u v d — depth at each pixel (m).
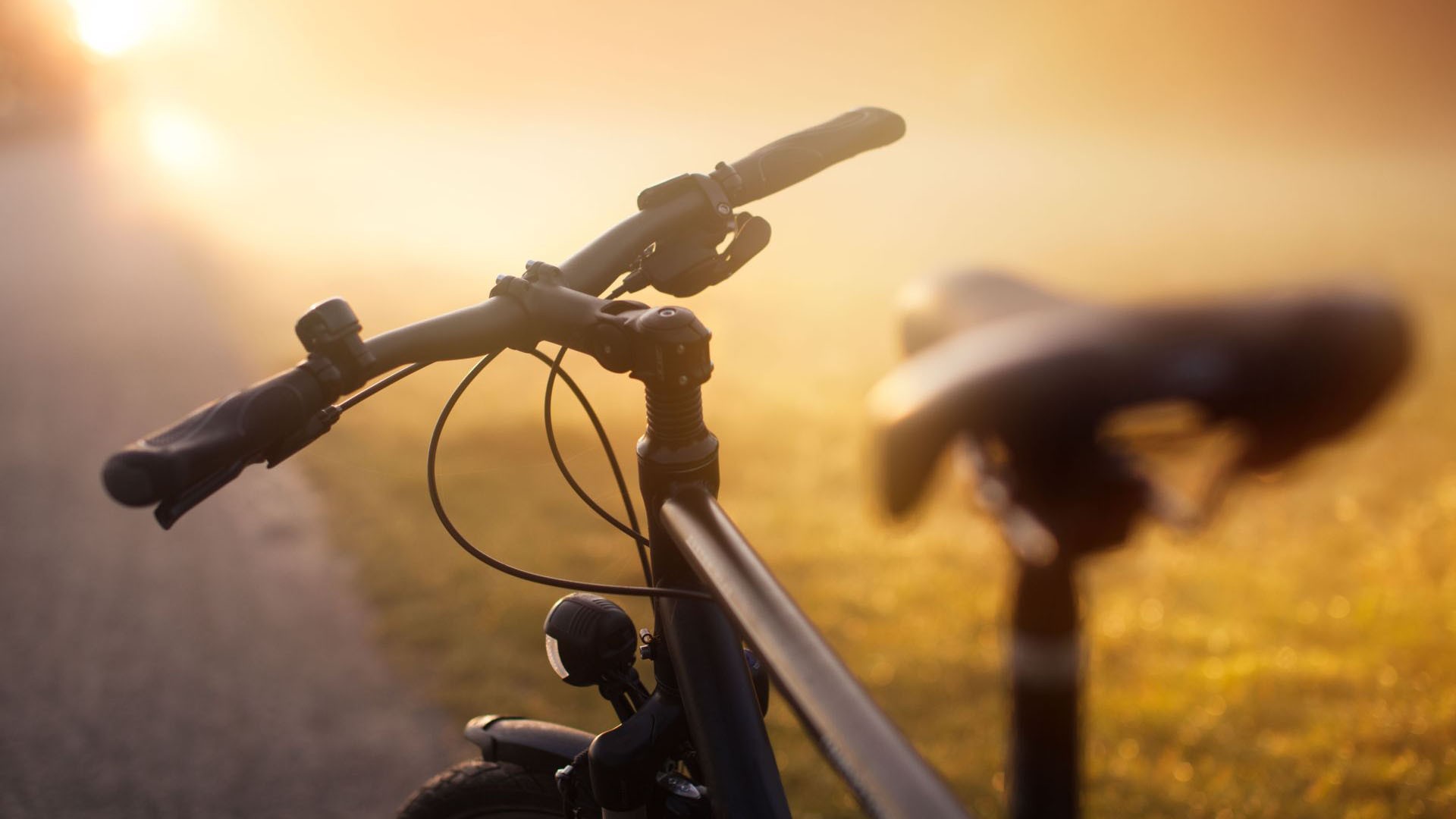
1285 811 2.81
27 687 3.71
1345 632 3.84
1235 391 0.35
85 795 3.12
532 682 3.50
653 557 1.04
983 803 2.85
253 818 2.99
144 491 0.69
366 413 5.98
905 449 0.44
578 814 1.16
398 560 4.43
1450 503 4.85
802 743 3.07
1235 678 3.50
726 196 1.12
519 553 4.35
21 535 5.07
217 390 7.80
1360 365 0.33
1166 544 4.61
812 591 4.28
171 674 3.75
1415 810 2.78
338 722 3.41
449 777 1.40
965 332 0.73
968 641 3.79
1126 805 2.85
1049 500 0.46
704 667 0.97
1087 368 0.37
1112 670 3.63
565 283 1.01
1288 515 4.91
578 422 5.58
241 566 4.54
